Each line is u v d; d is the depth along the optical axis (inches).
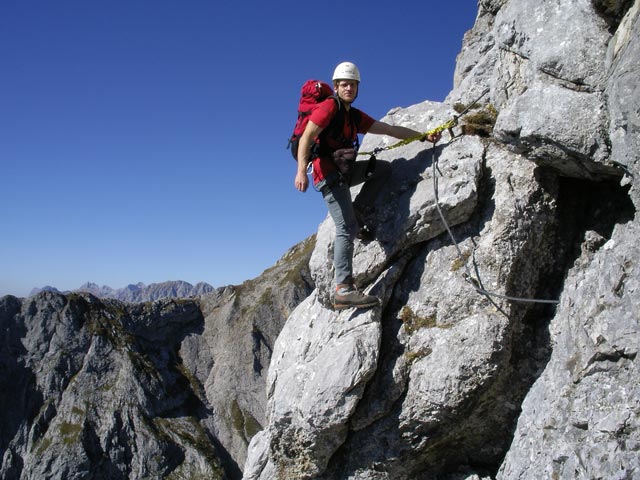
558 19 151.9
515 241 166.2
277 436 187.9
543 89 152.9
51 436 1764.3
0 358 1932.8
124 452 1766.7
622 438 123.7
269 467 205.0
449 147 183.5
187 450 1811.0
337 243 175.0
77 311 2150.6
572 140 147.3
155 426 1870.1
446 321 169.9
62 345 2034.9
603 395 130.0
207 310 2431.1
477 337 161.9
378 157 202.7
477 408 167.2
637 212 138.5
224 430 1953.7
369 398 172.7
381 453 175.8
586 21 146.9
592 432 128.6
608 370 131.6
